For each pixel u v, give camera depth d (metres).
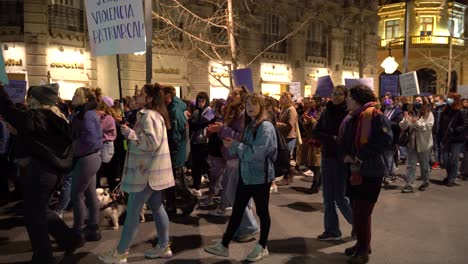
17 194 8.21
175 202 6.82
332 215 5.77
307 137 8.87
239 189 4.91
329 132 5.62
